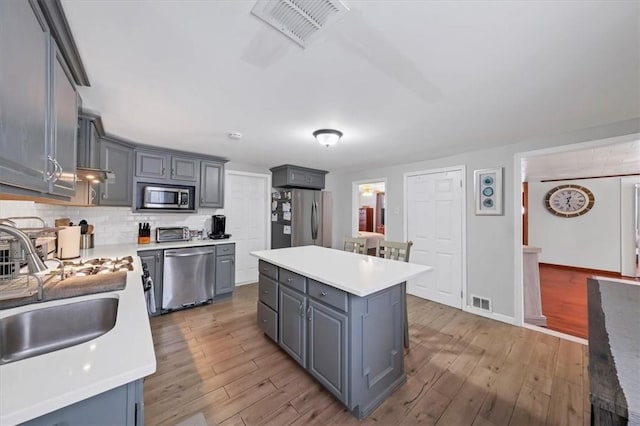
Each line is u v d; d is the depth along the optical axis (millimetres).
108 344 822
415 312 3305
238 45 1271
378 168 4547
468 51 1311
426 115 2133
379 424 1550
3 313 1086
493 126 2381
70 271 1742
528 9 1033
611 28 1130
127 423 706
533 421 1574
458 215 3482
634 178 5203
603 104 1916
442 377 1983
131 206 3055
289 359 2193
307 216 4621
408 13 1060
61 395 596
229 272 3680
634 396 577
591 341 859
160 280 3092
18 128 786
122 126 2443
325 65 1438
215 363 2129
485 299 3180
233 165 4277
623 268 5250
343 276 1755
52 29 1066
